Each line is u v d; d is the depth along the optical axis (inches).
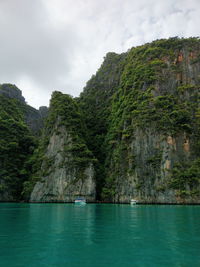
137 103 3688.5
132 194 3115.2
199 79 3774.6
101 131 4485.7
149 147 3250.5
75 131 3855.8
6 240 722.2
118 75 5319.9
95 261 518.0
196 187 2866.6
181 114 3341.5
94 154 4045.3
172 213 1609.3
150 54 4170.8
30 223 1107.3
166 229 917.2
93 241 706.8
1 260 526.6
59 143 3740.2
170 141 3171.8
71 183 3378.4
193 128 3326.8
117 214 1546.5
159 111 3400.6
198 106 3511.3
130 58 4729.3
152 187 3029.0
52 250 607.5
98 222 1135.6
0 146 3991.1
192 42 4109.3
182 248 618.2
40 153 3919.8
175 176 2970.0
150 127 3334.2
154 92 3644.2
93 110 5039.4
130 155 3321.9
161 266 480.7
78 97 5610.2
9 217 1371.8
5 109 5039.4
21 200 3754.9
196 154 3161.9
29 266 484.1
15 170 4013.3
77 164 3469.5
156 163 3115.2
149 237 759.7
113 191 3302.2
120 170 3385.8
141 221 1166.3
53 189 3422.7
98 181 3570.4
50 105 4362.7
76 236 780.6
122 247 634.2
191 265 486.6
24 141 4441.4
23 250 608.1
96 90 5610.2
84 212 1713.8
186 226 994.7
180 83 3784.5
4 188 3754.9
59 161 3572.8
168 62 3944.4
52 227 981.2
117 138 3823.8
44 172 3577.8
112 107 4537.4
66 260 525.0
